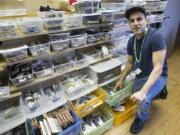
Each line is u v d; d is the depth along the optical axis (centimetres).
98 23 150
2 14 111
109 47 172
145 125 175
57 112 134
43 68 131
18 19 112
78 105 145
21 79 116
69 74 160
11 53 107
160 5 224
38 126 122
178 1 283
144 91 135
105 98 159
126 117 179
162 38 138
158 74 138
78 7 137
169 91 231
